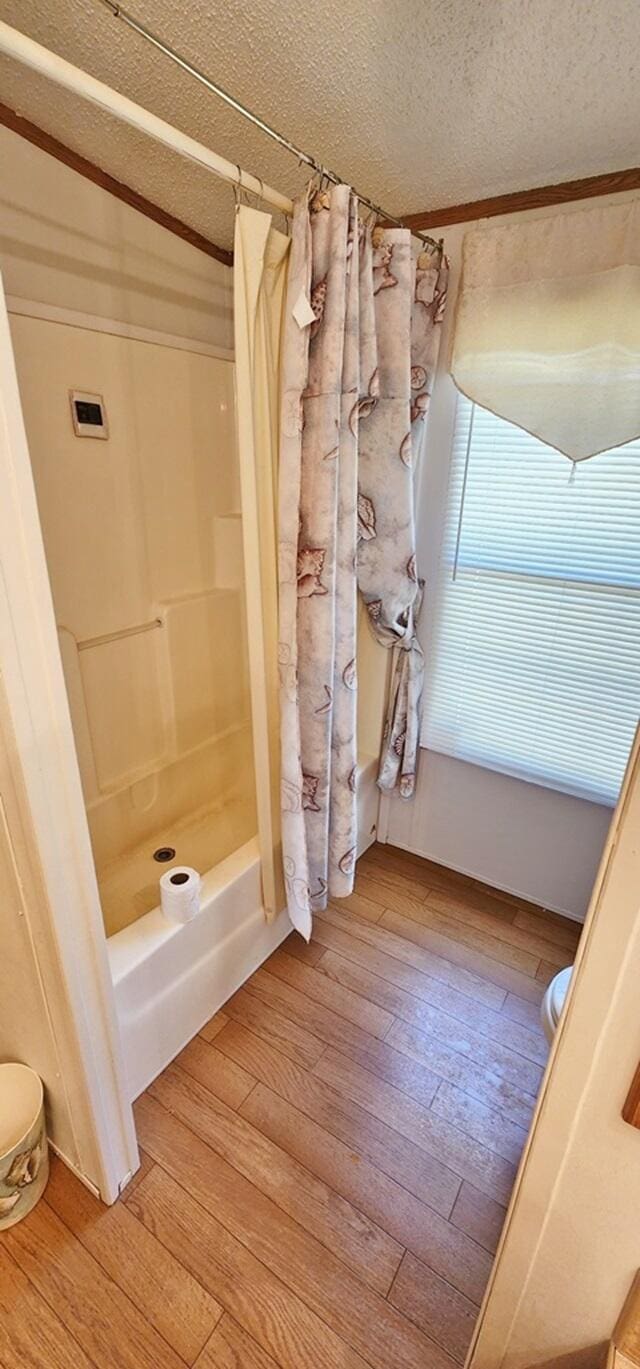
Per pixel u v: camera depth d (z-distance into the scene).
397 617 1.88
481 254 1.52
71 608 1.71
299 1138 1.35
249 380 1.22
